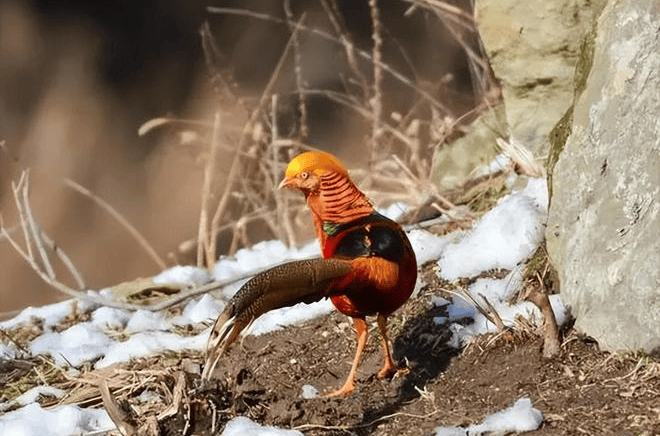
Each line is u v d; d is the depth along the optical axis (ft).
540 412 26.43
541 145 37.58
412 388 28.48
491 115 40.68
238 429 27.17
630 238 28.25
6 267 55.67
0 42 70.59
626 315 28.04
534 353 28.45
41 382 31.78
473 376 28.37
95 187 61.41
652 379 27.02
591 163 29.35
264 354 30.99
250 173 45.65
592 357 28.12
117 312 35.94
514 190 36.60
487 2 38.01
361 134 56.80
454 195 38.88
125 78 71.77
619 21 29.53
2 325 36.35
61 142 64.28
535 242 32.81
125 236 58.13
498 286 31.58
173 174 58.80
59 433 28.55
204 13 74.13
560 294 29.99
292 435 26.89
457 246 33.88
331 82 64.75
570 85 37.24
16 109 67.67
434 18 63.10
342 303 27.50
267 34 71.82
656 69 28.55
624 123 28.84
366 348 30.35
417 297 32.24
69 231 59.52
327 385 29.35
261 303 24.66
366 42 66.64
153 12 78.07
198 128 58.29
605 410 26.32
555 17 37.06
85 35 73.05
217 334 24.27
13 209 59.06
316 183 27.48
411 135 48.26
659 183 27.91
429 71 61.05
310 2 71.00
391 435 26.78
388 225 27.43
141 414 28.35
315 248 38.91
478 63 48.21
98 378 30.35
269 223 43.62
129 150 63.98
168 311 36.01
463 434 26.17
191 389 28.48
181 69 72.38
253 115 45.11
